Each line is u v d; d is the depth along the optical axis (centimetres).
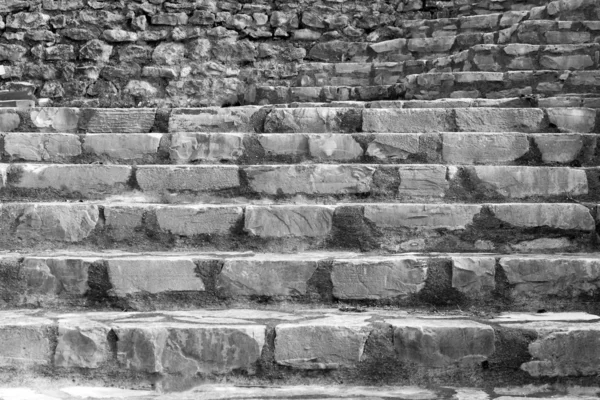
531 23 646
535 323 322
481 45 639
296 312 346
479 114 473
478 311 351
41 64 771
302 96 697
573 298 355
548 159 443
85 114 486
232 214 393
